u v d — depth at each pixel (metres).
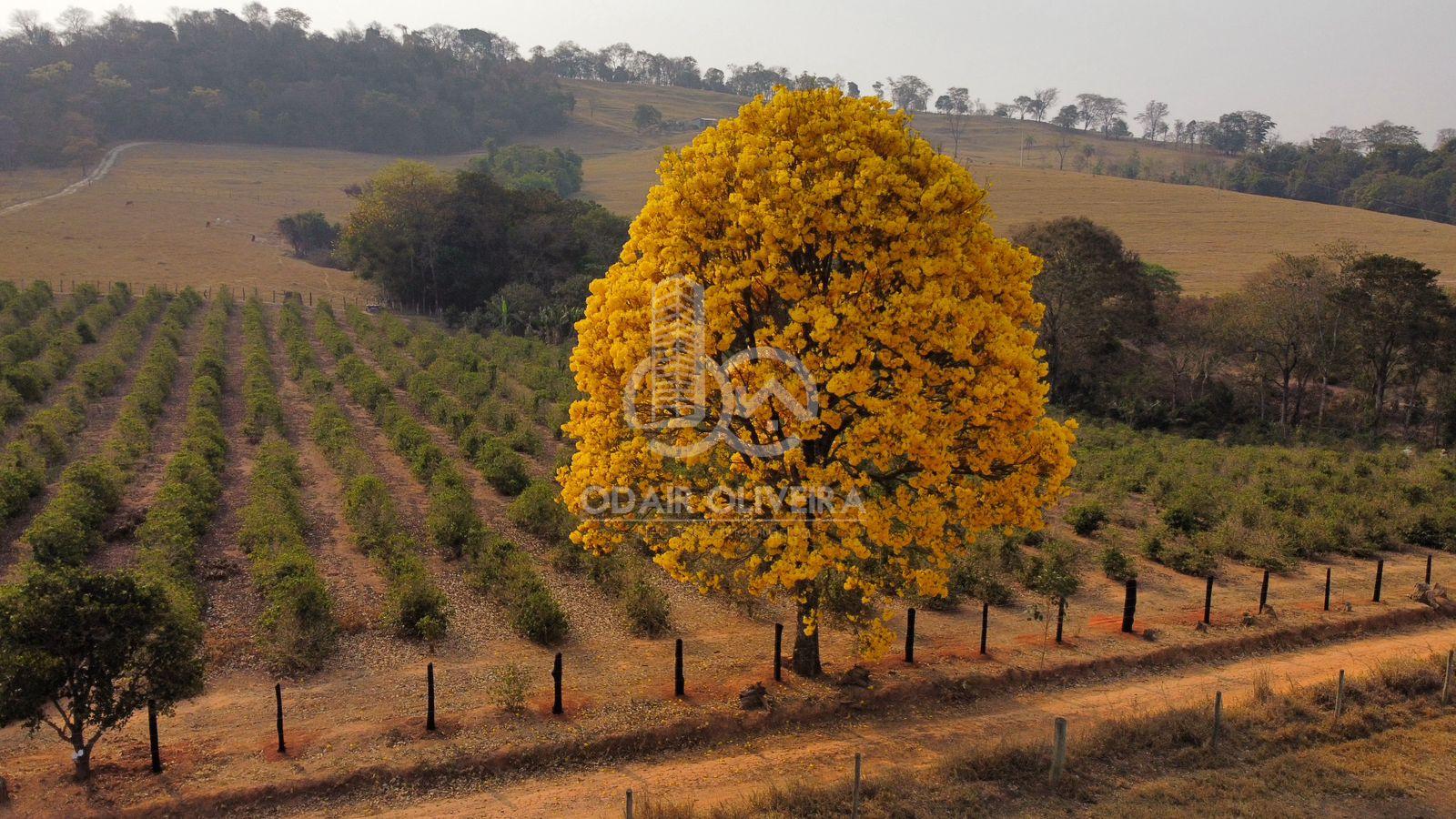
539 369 42.53
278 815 11.12
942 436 11.78
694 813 11.14
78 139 117.75
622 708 13.74
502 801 11.57
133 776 11.53
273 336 53.47
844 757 12.80
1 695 10.59
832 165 12.11
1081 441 40.94
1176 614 19.02
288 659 14.97
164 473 26.41
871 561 15.02
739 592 17.80
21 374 33.12
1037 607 18.81
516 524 23.41
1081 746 12.74
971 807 11.25
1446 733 13.56
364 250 66.75
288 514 21.73
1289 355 50.84
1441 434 45.59
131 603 11.35
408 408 37.56
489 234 65.44
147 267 73.62
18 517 21.80
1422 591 20.39
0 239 77.00
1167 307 58.28
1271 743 13.21
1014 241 54.91
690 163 12.99
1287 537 24.22
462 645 16.33
